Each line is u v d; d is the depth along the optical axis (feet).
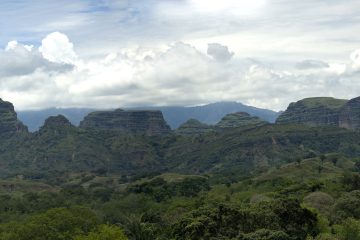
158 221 640.99
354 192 590.96
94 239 433.07
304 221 444.55
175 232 467.52
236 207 460.96
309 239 414.21
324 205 594.24
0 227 513.04
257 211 445.78
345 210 542.57
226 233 426.51
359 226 428.56
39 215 537.65
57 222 511.81
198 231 426.92
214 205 578.25
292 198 463.01
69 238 491.72
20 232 476.95
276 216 434.71
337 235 431.02
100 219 654.53
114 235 438.81
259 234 395.34
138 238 516.32
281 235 392.06
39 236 478.18
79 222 532.32
